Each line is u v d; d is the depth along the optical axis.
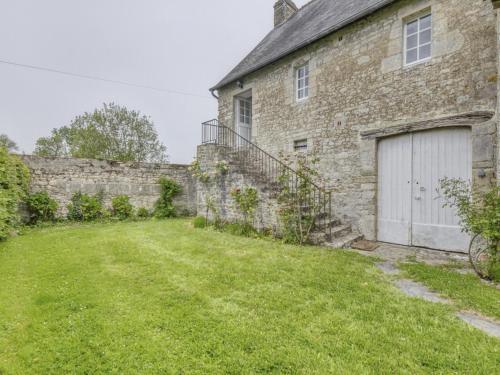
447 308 2.52
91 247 4.78
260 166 7.93
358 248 5.04
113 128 16.64
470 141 4.48
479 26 4.29
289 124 7.41
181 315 2.39
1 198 5.25
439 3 4.70
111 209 8.94
